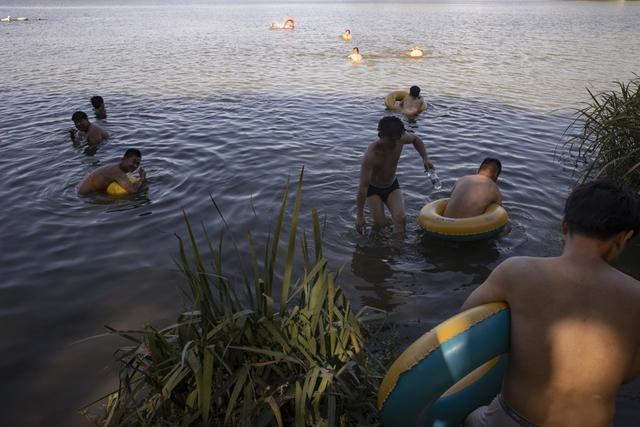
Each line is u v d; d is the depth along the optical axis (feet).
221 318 8.73
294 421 8.12
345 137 29.37
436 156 25.54
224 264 15.10
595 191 5.85
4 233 17.39
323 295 8.71
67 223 18.16
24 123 32.45
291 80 48.91
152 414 8.30
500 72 51.80
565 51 66.85
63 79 49.60
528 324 5.96
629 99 19.51
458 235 15.70
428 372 6.61
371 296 13.57
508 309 6.29
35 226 17.92
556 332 5.74
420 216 16.76
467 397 7.80
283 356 8.14
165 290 13.96
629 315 5.53
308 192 20.76
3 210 19.29
